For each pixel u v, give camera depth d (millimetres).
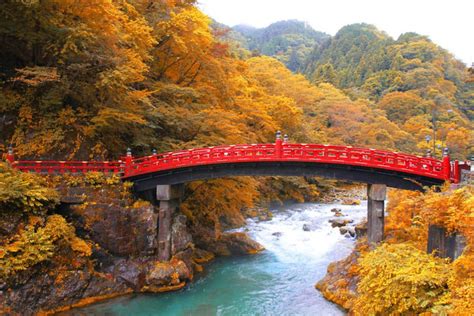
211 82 30438
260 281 22328
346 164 20000
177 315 18047
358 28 155125
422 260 13539
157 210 22359
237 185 28234
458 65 110125
